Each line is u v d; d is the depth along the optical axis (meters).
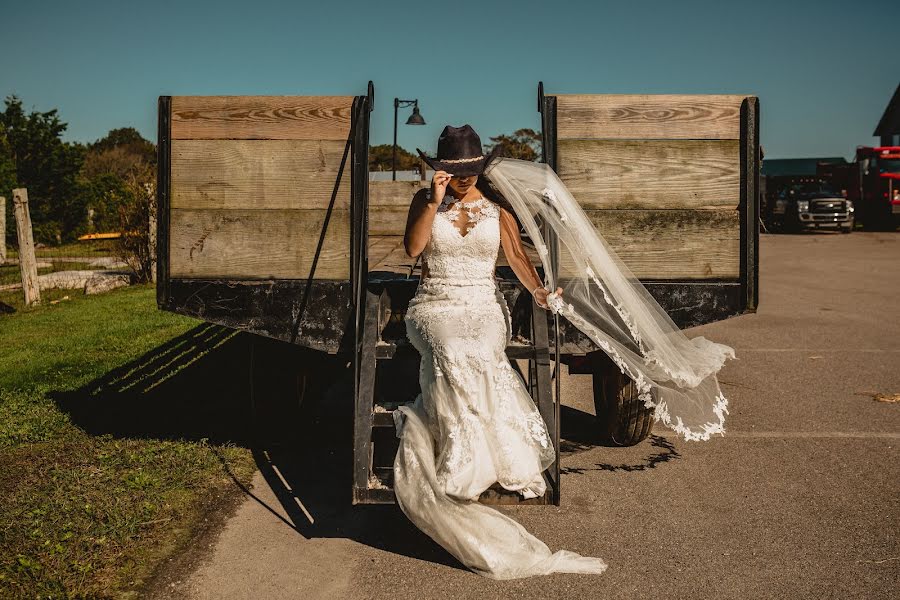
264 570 3.45
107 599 3.17
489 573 3.40
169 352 7.87
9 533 3.68
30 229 11.60
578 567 3.44
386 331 4.60
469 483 3.50
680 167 4.32
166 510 4.01
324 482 4.48
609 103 4.27
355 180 4.20
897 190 28.80
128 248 14.50
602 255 4.06
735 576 3.38
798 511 4.06
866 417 5.79
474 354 3.63
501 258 5.66
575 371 5.02
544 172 4.02
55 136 29.05
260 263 4.32
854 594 3.22
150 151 63.41
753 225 4.34
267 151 4.26
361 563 3.53
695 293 4.38
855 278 15.27
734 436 5.35
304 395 5.35
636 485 4.45
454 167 3.74
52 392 6.25
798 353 8.20
